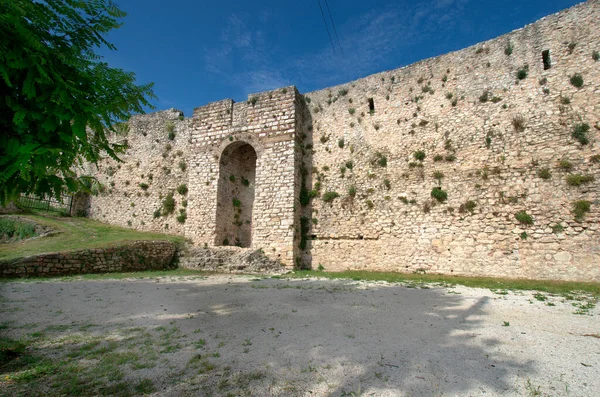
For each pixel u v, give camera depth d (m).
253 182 24.98
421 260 17.98
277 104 22.83
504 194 16.55
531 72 17.20
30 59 4.02
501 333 6.67
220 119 24.33
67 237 20.58
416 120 19.83
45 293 10.88
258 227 21.30
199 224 22.92
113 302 9.66
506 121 17.25
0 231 22.95
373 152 20.62
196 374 4.75
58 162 4.57
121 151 5.45
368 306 9.27
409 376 4.63
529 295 11.03
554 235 15.16
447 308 9.01
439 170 18.44
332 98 22.84
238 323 7.50
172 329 7.03
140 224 27.09
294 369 4.90
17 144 3.96
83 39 5.00
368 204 19.98
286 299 10.28
